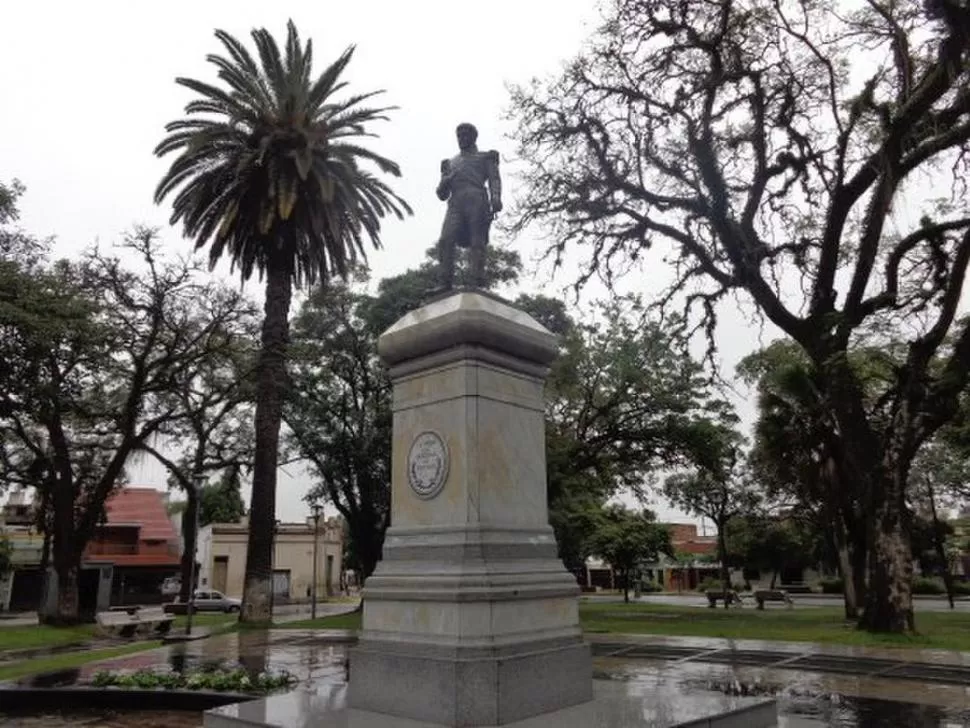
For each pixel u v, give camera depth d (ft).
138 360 82.07
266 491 76.07
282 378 79.00
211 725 21.02
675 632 55.16
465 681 19.16
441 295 26.50
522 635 20.94
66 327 71.61
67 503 86.63
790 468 77.71
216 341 84.07
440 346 23.48
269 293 79.36
